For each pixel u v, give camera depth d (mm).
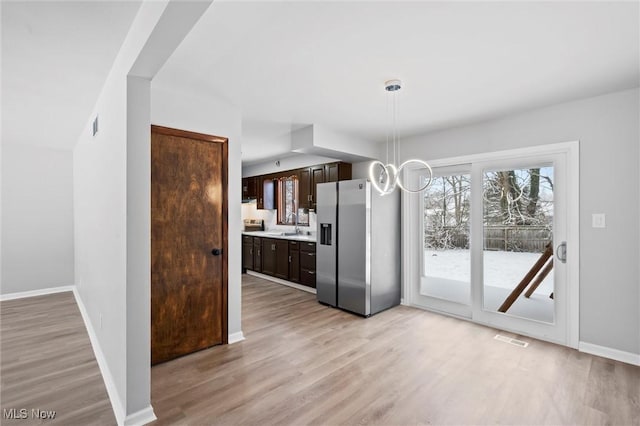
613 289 2725
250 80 2500
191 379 2379
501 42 1936
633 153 2631
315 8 1588
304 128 3865
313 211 5852
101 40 1843
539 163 3182
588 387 2275
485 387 2273
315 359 2705
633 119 2633
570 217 2943
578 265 2904
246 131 4023
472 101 2941
